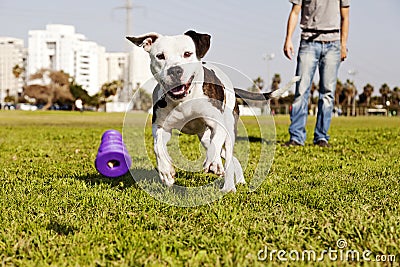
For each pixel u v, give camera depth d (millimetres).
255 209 2762
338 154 5180
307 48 5902
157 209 2787
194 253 2037
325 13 5820
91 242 2186
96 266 1928
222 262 1937
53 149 5930
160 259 1986
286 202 2912
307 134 9008
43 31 83562
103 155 3500
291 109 6043
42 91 53812
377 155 5066
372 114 47312
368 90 62688
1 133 9086
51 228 2428
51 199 2990
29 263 1946
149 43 3244
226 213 2643
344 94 59125
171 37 3166
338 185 3311
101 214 2666
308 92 6000
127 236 2242
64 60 83625
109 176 3547
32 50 83688
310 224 2455
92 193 3105
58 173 3971
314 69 5953
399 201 2895
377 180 3486
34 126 12586
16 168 4258
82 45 85125
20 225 2471
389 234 2244
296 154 5125
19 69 68938
